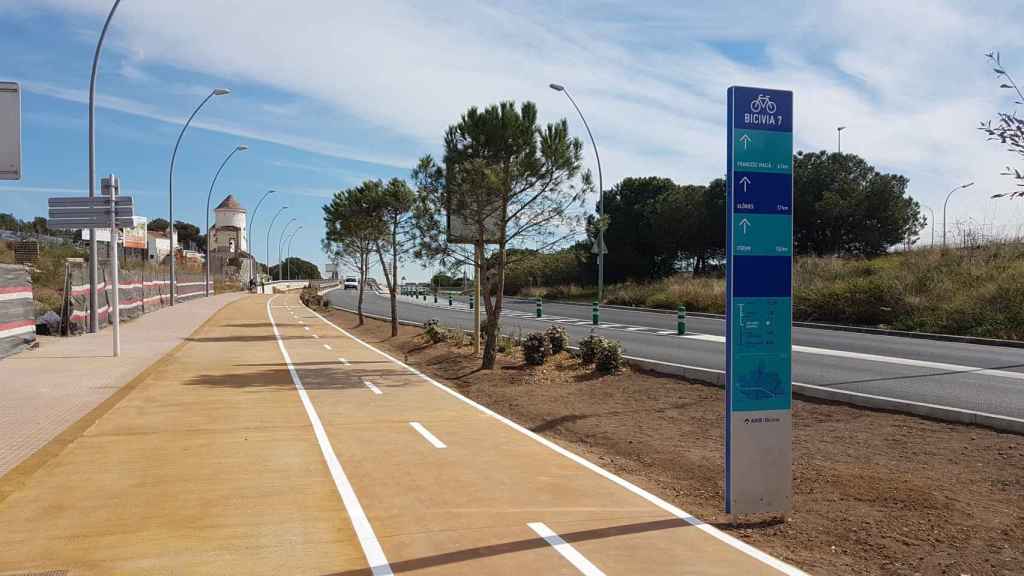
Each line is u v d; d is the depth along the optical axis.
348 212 26.59
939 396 10.73
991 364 14.65
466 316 36.66
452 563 4.88
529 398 12.19
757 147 6.00
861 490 6.54
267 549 5.12
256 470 7.39
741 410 5.98
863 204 44.69
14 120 14.39
